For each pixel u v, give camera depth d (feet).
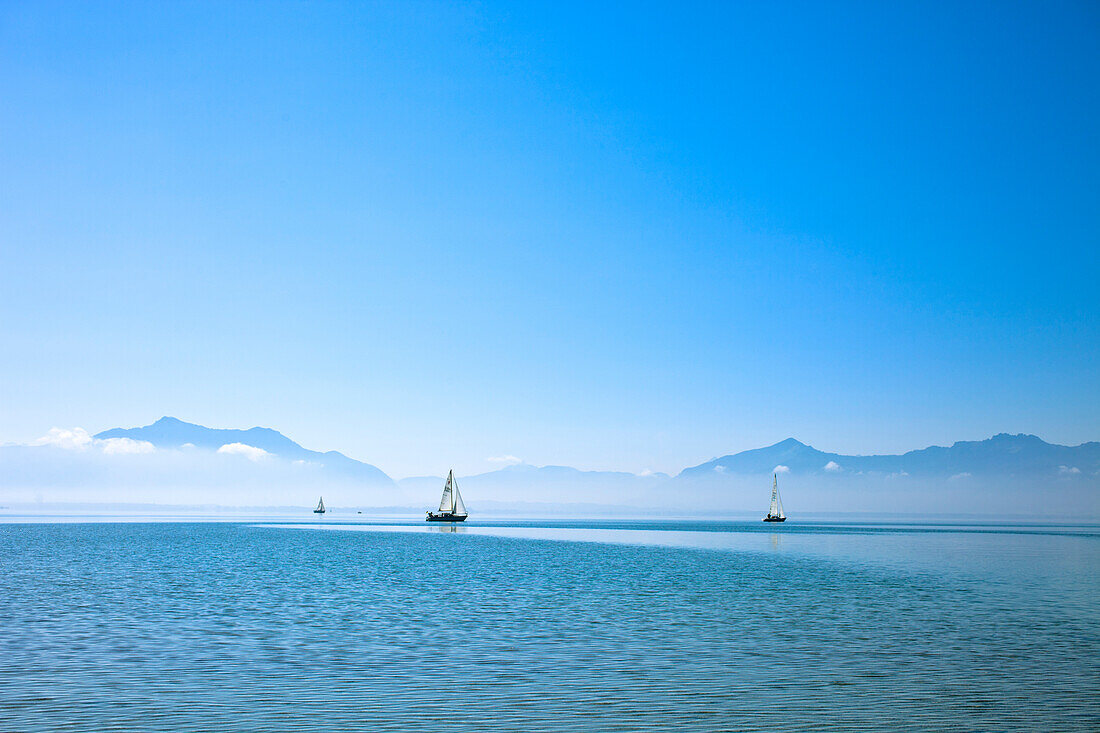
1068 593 194.29
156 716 83.30
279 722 81.82
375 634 131.95
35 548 368.68
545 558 324.39
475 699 90.79
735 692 94.43
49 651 115.34
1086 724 82.53
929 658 113.70
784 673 104.22
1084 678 101.55
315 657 112.47
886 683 98.84
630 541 483.10
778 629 138.82
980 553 357.20
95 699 89.56
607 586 211.00
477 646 121.60
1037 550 381.81
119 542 431.02
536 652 117.19
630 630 137.39
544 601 177.99
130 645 120.37
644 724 81.92
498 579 230.48
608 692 94.17
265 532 612.29
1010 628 140.26
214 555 329.93
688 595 190.19
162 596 182.19
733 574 248.32
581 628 139.54
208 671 103.45
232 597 181.57
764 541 481.87
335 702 89.25
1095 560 310.45
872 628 140.05
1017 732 79.92
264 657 112.27
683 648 120.67
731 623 145.69
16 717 82.48
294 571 254.27
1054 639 128.88
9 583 207.72
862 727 81.30
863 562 300.81
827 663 110.32
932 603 174.91
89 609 159.22
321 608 164.04
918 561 306.35
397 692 93.66
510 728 80.43
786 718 84.12
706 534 605.73
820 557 330.13
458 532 645.51
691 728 80.74
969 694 93.86
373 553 353.10
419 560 309.83
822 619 150.82
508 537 543.80
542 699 91.04
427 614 156.15
